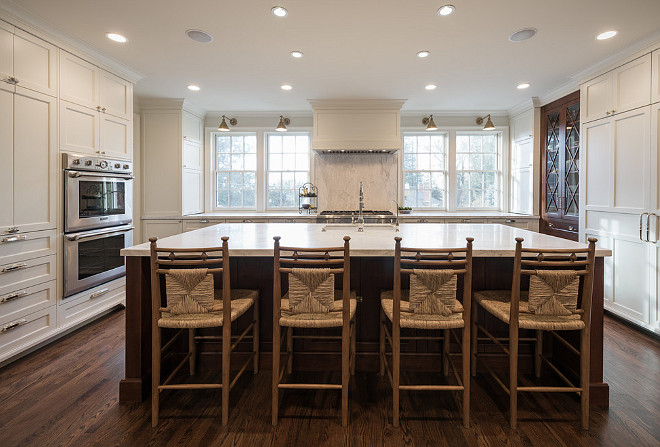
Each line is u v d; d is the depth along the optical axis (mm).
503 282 2328
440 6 2461
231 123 5457
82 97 3064
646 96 2896
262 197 5555
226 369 1791
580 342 1860
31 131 2582
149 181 4859
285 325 1781
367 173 5258
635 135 3008
